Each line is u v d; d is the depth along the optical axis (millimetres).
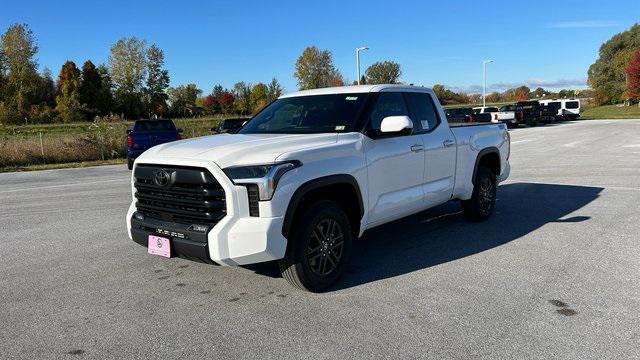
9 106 74750
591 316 3875
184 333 3771
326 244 4527
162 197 4371
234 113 96250
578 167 12844
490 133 7078
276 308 4195
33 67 80375
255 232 3988
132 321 4012
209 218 4090
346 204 4910
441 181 6031
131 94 92375
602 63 88312
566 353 3330
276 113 5648
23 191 11867
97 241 6594
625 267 4973
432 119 6043
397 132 4922
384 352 3395
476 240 6109
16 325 3980
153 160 4426
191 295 4543
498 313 3969
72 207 9312
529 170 12625
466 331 3672
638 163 13164
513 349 3396
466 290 4469
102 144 21625
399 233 6551
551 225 6758
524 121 39094
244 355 3412
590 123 41688
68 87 85188
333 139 4715
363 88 5496
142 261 5633
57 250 6199
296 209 4320
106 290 4727
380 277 4883
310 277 4406
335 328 3781
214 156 4145
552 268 5000
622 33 87688
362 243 6125
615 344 3436
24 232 7285
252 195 4043
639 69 70312
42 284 4941
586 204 8078
